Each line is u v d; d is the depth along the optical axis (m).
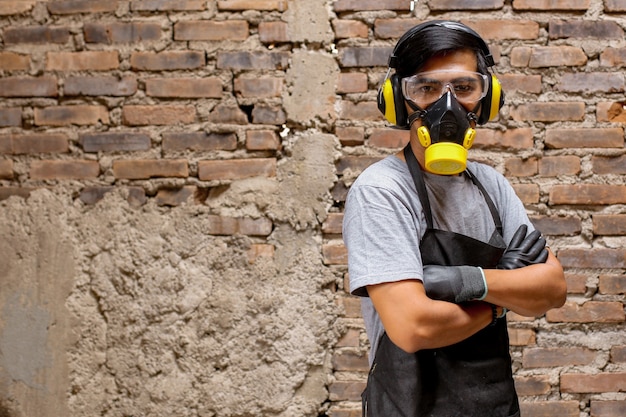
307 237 2.11
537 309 1.32
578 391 2.09
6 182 2.13
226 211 2.11
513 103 2.10
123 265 2.10
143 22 2.12
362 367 2.09
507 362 1.39
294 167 2.11
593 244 2.10
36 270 2.12
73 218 2.12
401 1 2.11
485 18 2.11
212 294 2.10
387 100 1.39
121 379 2.09
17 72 2.14
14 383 2.11
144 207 2.12
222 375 2.09
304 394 2.09
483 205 1.41
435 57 1.32
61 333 2.11
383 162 1.40
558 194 2.09
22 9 2.14
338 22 2.12
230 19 2.12
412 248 1.28
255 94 2.12
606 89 2.10
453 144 1.29
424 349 1.30
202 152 2.12
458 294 1.26
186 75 2.12
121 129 2.12
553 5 2.11
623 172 2.10
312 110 2.12
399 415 1.32
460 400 1.31
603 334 2.09
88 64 2.13
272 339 2.08
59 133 2.13
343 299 2.10
